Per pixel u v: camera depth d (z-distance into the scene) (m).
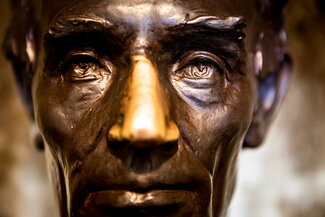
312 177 0.86
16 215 0.86
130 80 0.53
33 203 0.87
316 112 0.86
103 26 0.55
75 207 0.54
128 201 0.51
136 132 0.50
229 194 0.59
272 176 0.87
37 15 0.63
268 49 0.65
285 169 0.87
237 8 0.59
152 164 0.51
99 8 0.55
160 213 0.52
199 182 0.53
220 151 0.56
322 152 0.85
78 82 0.56
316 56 0.86
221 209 0.58
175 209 0.52
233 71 0.57
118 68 0.55
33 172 0.87
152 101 0.51
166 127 0.51
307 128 0.86
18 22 0.66
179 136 0.54
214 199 0.56
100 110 0.55
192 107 0.55
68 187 0.55
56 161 0.57
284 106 0.87
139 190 0.51
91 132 0.54
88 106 0.55
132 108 0.51
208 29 0.55
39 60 0.60
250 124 0.61
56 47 0.56
